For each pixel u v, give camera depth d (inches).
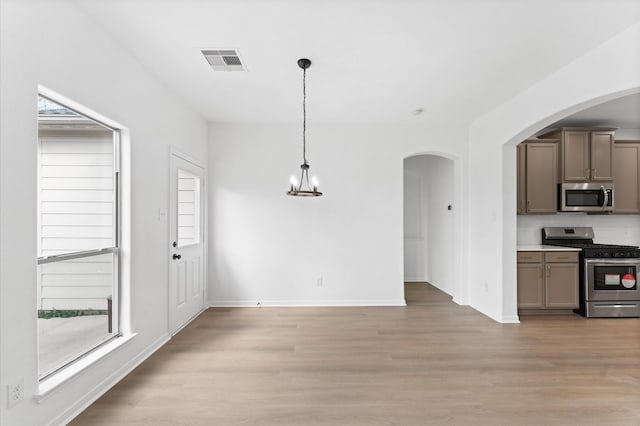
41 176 101.6
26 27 70.4
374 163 193.8
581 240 193.9
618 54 99.3
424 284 255.8
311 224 192.4
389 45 105.5
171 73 125.1
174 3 84.0
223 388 98.3
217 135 190.2
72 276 103.2
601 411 86.7
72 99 83.4
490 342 134.9
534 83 135.0
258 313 176.1
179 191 157.4
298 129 192.4
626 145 187.6
